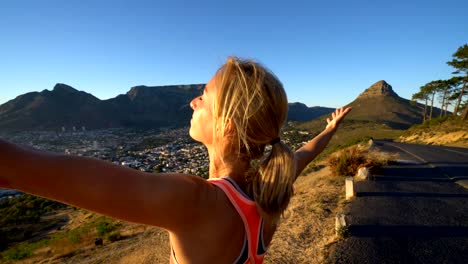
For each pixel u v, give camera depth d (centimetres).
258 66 91
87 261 981
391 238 602
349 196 932
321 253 566
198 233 70
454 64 5303
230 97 84
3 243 2583
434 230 636
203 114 94
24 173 49
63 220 3422
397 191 984
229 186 81
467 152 2109
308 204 898
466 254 526
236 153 87
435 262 503
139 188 59
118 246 1184
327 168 1683
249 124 84
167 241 896
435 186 1049
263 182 85
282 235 683
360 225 676
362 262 514
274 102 88
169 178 66
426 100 7425
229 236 77
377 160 1365
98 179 54
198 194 70
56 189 51
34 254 1452
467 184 1065
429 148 2517
